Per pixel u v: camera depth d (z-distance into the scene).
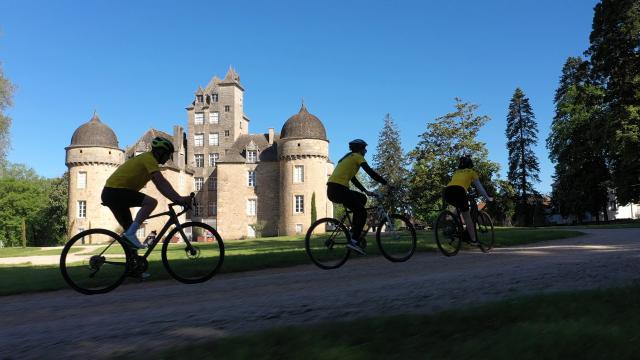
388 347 2.76
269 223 60.06
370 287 5.34
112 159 60.72
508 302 3.72
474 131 43.16
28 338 3.75
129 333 3.65
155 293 6.34
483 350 2.63
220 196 60.97
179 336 3.47
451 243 9.55
